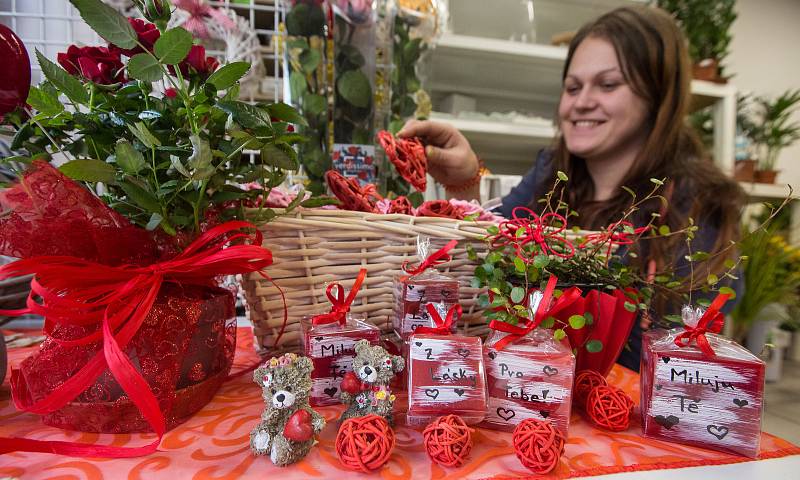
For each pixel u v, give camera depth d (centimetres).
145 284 41
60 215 37
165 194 41
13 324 87
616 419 46
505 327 46
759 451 43
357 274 59
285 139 48
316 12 86
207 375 49
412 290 53
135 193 39
